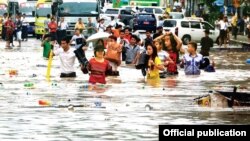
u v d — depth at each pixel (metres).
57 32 68.62
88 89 30.86
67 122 22.22
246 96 26.27
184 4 117.81
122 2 105.88
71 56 35.88
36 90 30.33
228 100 25.95
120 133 20.52
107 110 24.73
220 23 72.75
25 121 22.34
